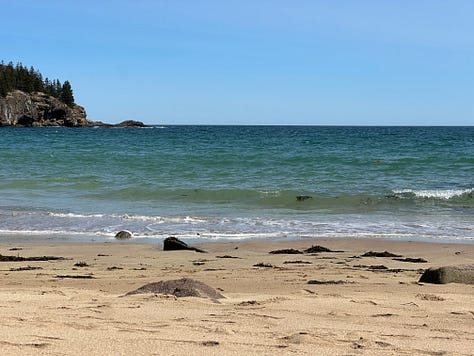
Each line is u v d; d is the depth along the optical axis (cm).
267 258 1220
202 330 532
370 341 513
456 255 1279
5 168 3366
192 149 5225
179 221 1784
